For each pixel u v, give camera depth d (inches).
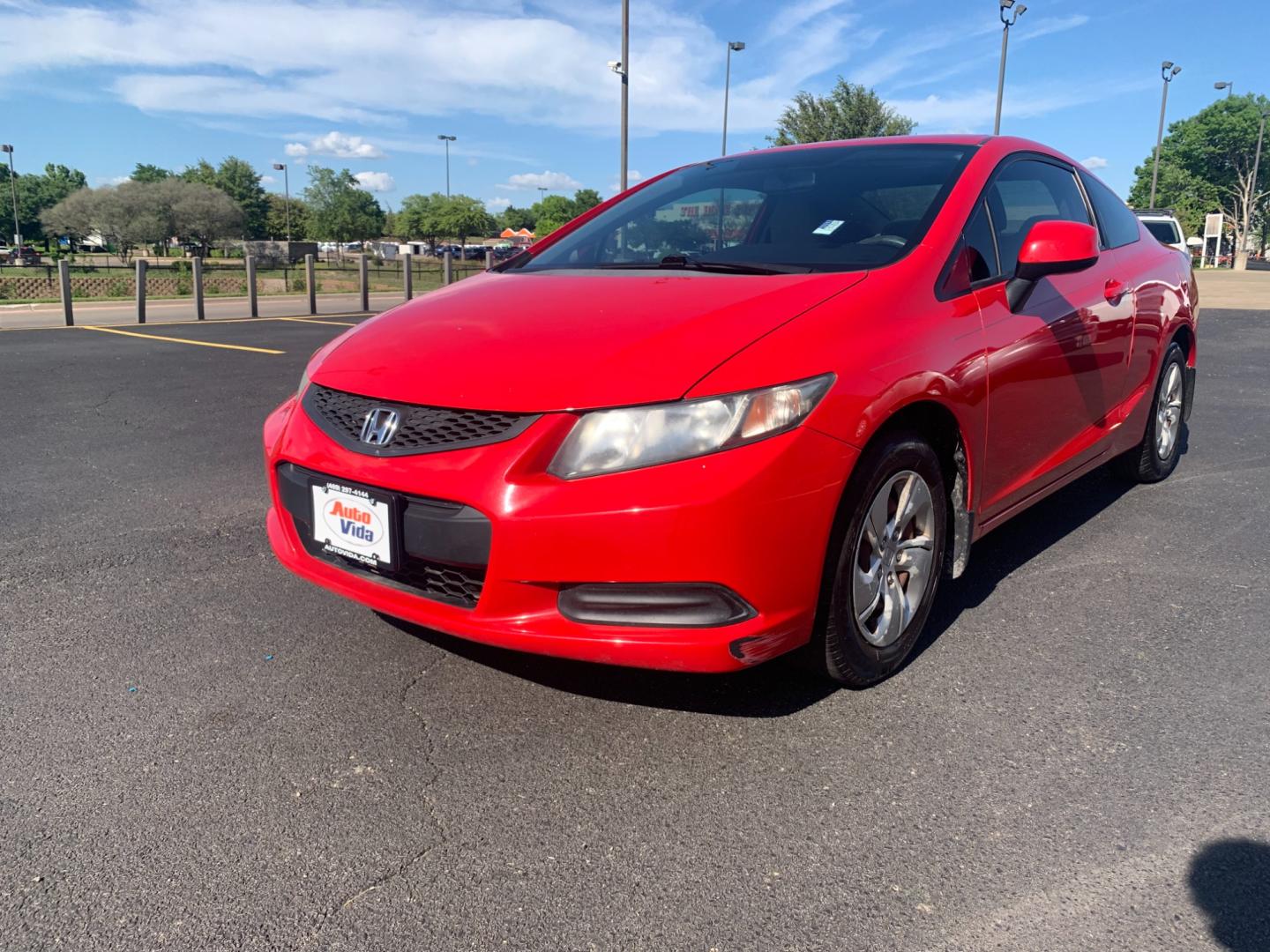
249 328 509.7
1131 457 173.8
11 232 4557.1
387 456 89.8
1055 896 69.4
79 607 121.5
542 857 74.4
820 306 93.9
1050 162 145.3
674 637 83.1
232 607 122.0
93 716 94.8
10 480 181.5
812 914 67.9
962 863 73.2
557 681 102.7
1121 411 151.3
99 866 72.9
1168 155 3585.1
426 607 90.4
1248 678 102.6
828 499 86.1
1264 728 92.4
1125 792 81.9
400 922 67.4
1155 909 67.9
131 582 130.3
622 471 81.7
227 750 89.0
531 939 65.8
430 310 109.6
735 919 67.5
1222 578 131.6
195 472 188.2
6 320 562.6
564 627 84.5
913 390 94.0
